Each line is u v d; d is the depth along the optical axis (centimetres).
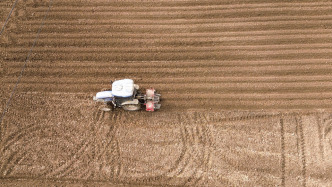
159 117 805
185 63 850
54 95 837
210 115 800
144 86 835
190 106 812
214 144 775
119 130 799
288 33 865
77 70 857
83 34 892
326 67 820
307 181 731
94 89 838
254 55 845
